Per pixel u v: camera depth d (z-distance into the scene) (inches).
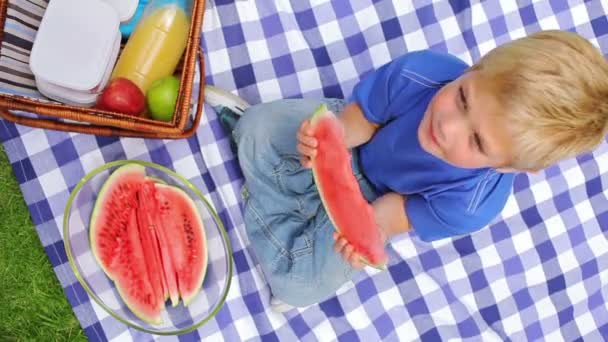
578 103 38.0
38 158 58.9
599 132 40.0
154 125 48.5
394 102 50.3
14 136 58.5
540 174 67.7
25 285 59.1
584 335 67.0
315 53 65.4
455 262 65.5
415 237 65.3
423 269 65.1
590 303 67.6
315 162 47.0
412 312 64.0
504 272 66.1
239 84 63.6
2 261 58.9
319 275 56.4
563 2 69.7
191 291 57.1
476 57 67.1
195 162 61.9
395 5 66.4
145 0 56.4
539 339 65.9
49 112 46.8
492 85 39.1
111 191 54.4
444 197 50.0
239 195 62.4
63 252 58.8
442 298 64.6
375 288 63.7
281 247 57.4
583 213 68.2
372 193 57.6
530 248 66.9
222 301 57.5
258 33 64.0
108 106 50.8
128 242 55.1
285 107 56.7
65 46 50.1
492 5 68.1
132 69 53.2
